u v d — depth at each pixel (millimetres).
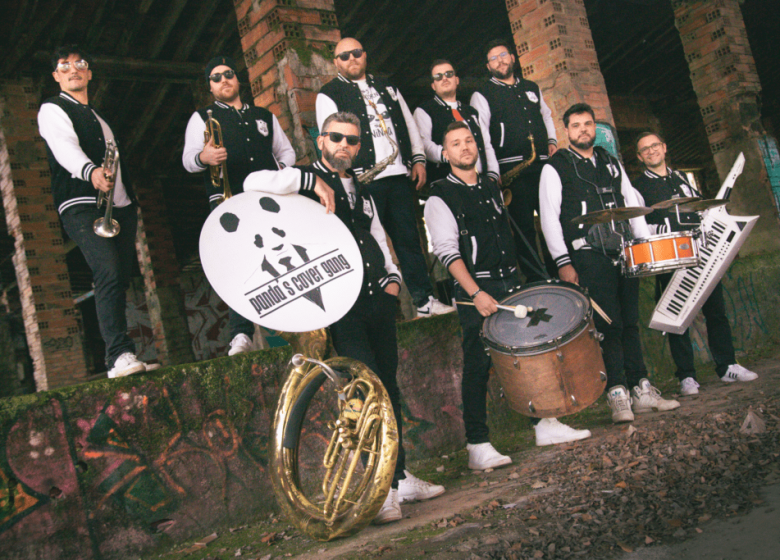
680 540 1817
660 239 3521
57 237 8961
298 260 2408
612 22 12578
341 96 4152
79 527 2643
